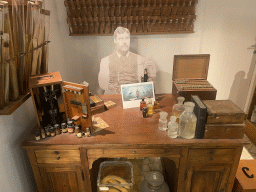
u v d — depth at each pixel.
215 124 1.46
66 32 2.47
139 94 1.97
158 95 2.27
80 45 2.59
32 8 1.45
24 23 1.44
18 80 1.43
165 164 2.23
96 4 2.31
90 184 1.68
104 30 2.46
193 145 1.48
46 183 1.67
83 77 2.77
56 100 1.63
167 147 1.51
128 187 1.78
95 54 2.63
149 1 2.29
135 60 2.46
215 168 1.61
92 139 1.53
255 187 1.66
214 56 2.71
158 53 2.63
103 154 1.55
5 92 1.26
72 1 2.28
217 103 1.60
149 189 1.88
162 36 2.54
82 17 2.38
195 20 2.45
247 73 2.81
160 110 1.93
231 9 2.46
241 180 1.73
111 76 2.52
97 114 1.89
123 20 2.39
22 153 1.64
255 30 2.57
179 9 2.35
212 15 2.46
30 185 1.77
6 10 1.19
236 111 1.45
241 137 1.50
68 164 1.58
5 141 1.41
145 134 1.58
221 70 2.81
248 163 1.95
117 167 1.99
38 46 1.57
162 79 2.78
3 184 1.39
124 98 1.95
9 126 1.45
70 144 1.48
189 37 2.55
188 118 1.47
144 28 2.45
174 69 2.09
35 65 1.58
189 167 1.61
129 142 1.48
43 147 1.48
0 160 1.36
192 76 2.13
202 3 2.38
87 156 1.55
